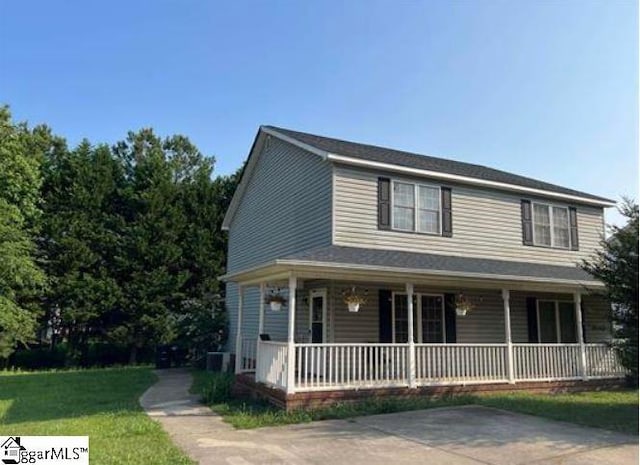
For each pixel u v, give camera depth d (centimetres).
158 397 1249
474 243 1502
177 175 3434
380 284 1359
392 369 1149
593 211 1766
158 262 2470
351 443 741
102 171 2539
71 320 2277
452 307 1441
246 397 1199
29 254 2191
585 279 1370
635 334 993
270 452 689
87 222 2411
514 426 860
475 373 1238
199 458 657
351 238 1320
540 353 1323
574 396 1234
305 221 1455
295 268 1028
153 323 2366
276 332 1584
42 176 2417
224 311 2219
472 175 1534
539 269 1459
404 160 1518
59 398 1241
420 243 1411
